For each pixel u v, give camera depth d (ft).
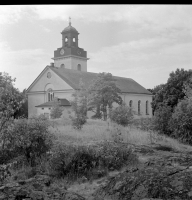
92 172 32.22
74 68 224.94
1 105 35.01
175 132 73.67
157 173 22.68
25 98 38.60
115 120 92.84
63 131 71.05
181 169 23.81
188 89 90.99
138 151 46.37
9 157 36.29
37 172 31.91
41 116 41.86
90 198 22.57
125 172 25.64
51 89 184.24
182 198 18.71
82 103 141.49
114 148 37.50
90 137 62.80
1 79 36.99
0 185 23.82
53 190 22.35
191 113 71.15
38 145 37.40
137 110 222.48
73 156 32.55
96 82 146.51
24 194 20.63
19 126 37.55
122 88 210.79
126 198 20.65
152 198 19.27
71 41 225.15
